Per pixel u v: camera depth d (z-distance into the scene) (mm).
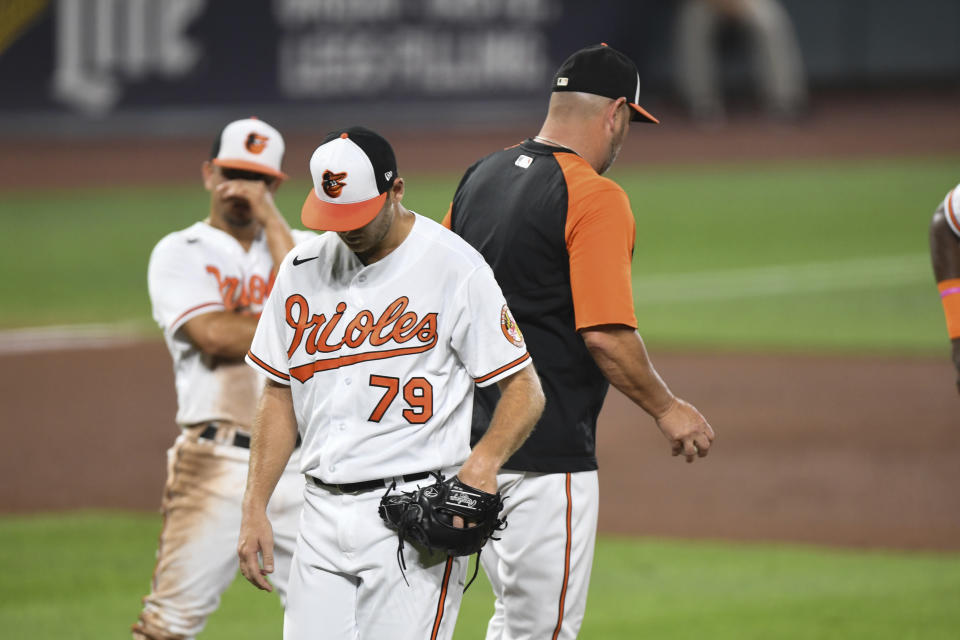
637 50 90250
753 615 19047
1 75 81312
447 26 84125
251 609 19625
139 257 51812
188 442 15375
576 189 13633
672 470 27219
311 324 12086
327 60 83125
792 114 85000
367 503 11984
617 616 19078
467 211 14609
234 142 15508
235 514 15234
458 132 82250
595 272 13391
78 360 37531
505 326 11938
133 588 20359
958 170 67875
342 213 11445
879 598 19781
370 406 11875
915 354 37500
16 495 25562
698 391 33562
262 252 16125
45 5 80688
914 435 29578
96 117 81938
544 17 85062
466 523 11578
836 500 25109
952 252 15031
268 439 12562
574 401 14008
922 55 91125
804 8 92625
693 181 68062
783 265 50031
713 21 84688
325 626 12180
